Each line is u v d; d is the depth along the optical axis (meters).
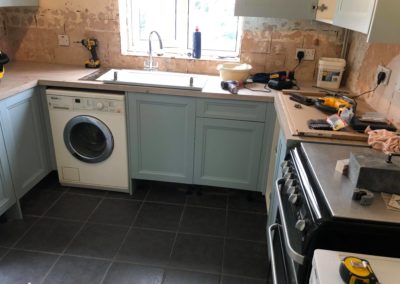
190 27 2.98
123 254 2.17
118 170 2.71
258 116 2.41
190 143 2.59
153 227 2.44
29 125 2.49
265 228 2.48
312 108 1.99
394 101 1.79
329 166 1.32
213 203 2.75
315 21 2.66
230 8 2.88
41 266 2.05
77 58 3.04
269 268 2.06
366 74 2.23
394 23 1.22
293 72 2.70
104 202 2.69
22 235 2.29
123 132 2.55
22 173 2.46
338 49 2.72
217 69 2.68
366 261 0.83
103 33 2.91
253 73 2.88
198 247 2.27
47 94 2.50
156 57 2.91
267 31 2.74
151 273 2.04
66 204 2.64
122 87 2.42
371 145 1.48
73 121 2.57
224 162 2.63
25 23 2.96
